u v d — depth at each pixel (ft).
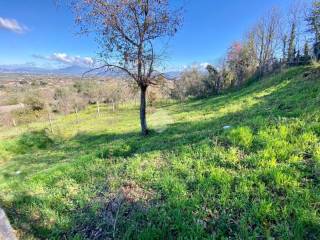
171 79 51.55
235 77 199.00
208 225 14.80
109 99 159.43
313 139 22.22
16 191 24.04
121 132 69.92
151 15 46.11
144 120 52.65
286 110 34.22
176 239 14.26
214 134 30.19
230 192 17.26
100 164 27.91
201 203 16.67
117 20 45.68
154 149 30.12
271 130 25.94
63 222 16.94
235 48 202.28
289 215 14.21
